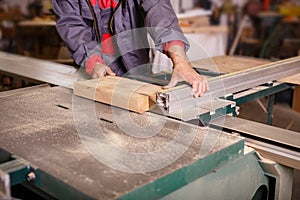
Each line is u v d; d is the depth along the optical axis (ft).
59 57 7.37
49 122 3.27
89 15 4.73
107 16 4.80
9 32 11.91
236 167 3.00
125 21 4.75
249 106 7.29
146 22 4.43
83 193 2.16
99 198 2.10
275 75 4.96
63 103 3.83
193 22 9.75
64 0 4.70
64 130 3.09
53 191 2.37
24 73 5.22
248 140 3.37
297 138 3.34
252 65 5.95
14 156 2.60
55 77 4.94
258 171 3.22
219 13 13.33
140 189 2.21
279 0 14.02
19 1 12.12
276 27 13.55
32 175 2.45
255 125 3.64
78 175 2.35
